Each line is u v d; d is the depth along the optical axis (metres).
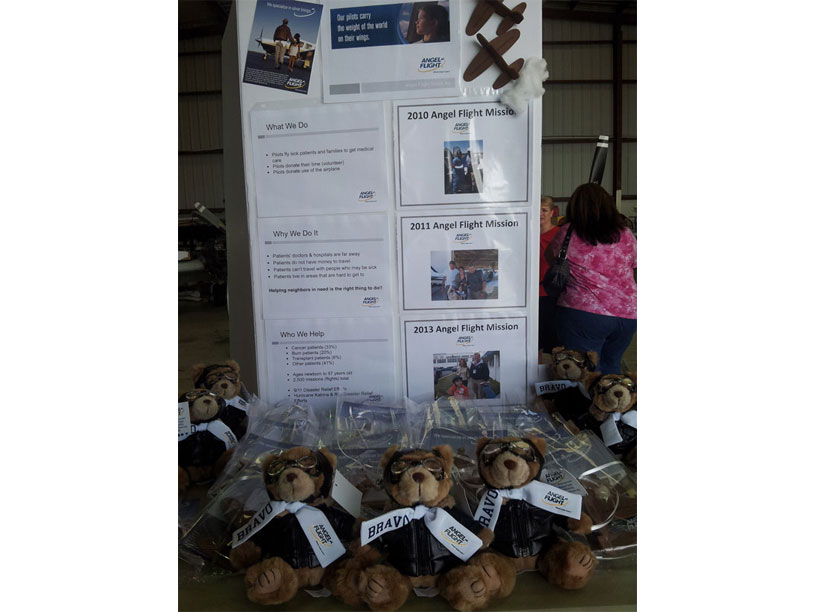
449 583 0.75
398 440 1.01
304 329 1.10
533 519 0.82
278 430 1.03
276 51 1.02
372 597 0.74
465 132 1.03
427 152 1.04
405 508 0.78
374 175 1.04
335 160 1.04
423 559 0.76
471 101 1.02
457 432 1.01
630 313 1.08
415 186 1.05
